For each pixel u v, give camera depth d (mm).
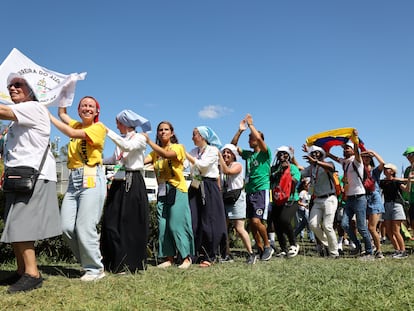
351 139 7465
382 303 3461
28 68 4531
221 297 3660
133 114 5238
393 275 4594
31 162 3811
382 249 9266
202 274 4633
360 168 7426
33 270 3900
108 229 5094
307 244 10664
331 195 7406
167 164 5766
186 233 5703
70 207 4555
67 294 3734
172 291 3805
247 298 3613
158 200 5922
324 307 3428
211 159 6066
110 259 5113
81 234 4418
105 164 5504
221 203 6164
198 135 6184
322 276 4559
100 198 4539
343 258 7238
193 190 6184
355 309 3387
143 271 4965
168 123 5809
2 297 3588
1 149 4391
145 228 5160
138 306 3391
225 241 6238
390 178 7941
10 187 3725
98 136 4469
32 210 3826
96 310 3225
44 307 3357
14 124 3928
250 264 5801
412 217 8523
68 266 5609
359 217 7395
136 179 5184
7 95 4379
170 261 6012
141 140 5086
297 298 3652
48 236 3914
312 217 7562
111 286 4016
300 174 7906
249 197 6707
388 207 7902
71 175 4590
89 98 4770
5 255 5750
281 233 7496
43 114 3939
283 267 5316
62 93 4527
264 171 6684
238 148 7176
